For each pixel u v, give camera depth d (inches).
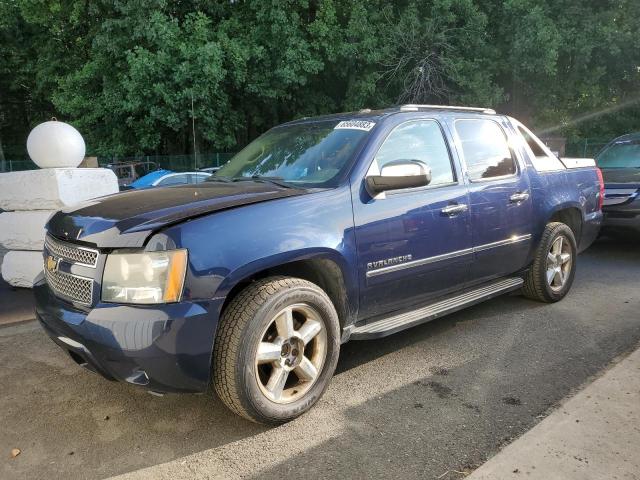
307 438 113.9
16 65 1141.7
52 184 222.7
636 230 285.9
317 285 132.1
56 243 121.8
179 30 743.1
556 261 202.8
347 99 871.1
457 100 858.1
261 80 799.1
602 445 106.0
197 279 104.1
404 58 832.9
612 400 124.0
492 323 184.7
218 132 848.9
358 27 791.1
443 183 157.2
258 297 111.7
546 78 906.7
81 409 128.9
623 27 880.3
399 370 147.7
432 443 110.7
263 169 154.3
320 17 807.1
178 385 105.6
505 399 129.1
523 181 185.2
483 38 872.3
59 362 156.9
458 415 122.0
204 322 104.7
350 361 154.9
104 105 816.3
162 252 103.0
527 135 201.6
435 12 821.9
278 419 116.1
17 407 130.2
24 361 157.9
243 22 824.3
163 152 1012.5
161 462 106.7
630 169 312.7
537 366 148.0
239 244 109.6
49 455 109.9
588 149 1018.1
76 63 957.8
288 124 178.1
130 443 113.8
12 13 1032.8
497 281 183.5
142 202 120.8
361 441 112.1
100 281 106.6
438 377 142.6
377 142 142.2
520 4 818.2
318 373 124.1
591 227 223.5
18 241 235.6
